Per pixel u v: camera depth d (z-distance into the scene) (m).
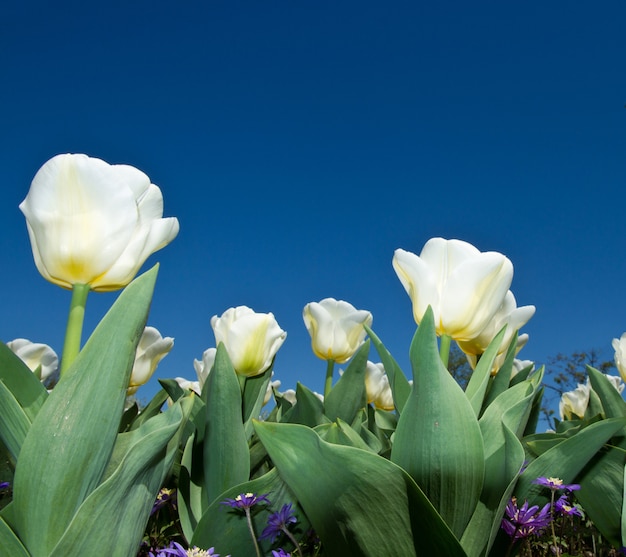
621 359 0.70
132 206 0.31
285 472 0.30
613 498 0.39
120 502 0.27
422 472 0.29
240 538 0.37
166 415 0.34
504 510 0.31
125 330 0.28
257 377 0.55
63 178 0.31
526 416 0.41
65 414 0.27
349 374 0.61
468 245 0.41
